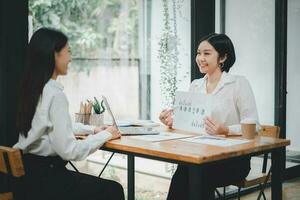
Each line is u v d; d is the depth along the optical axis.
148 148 1.89
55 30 2.07
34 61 2.00
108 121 2.85
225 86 2.54
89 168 4.01
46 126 1.96
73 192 2.00
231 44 2.57
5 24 2.50
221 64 2.60
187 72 3.95
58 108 1.96
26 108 1.98
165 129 2.54
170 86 4.14
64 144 1.94
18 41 2.55
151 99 4.40
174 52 4.11
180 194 2.37
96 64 4.29
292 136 4.61
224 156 1.80
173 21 4.11
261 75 4.22
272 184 2.18
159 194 3.83
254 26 4.17
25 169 2.00
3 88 2.53
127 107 4.55
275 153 2.15
